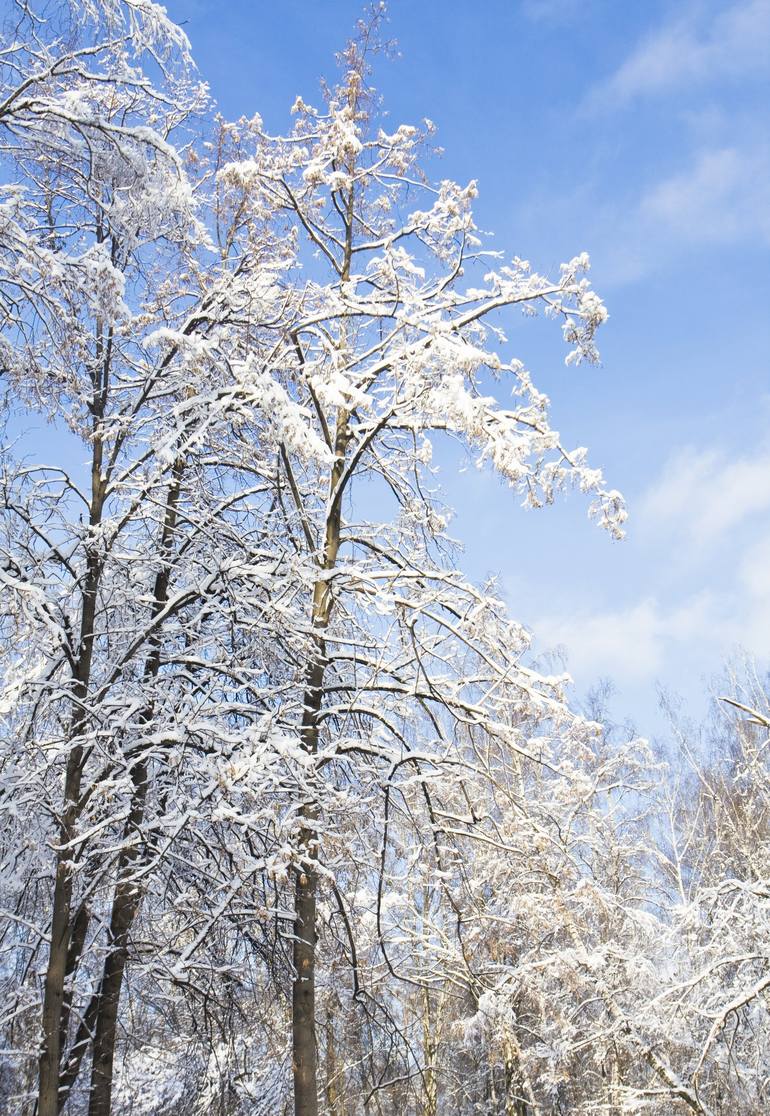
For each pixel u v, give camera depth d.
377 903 10.93
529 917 13.14
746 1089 14.66
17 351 8.42
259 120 11.67
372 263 11.41
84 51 8.23
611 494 10.19
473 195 11.30
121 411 10.61
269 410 8.86
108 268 8.16
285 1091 12.86
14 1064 9.62
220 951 9.94
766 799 20.30
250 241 11.16
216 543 10.57
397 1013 15.01
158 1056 11.52
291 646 10.16
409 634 11.06
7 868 8.62
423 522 11.75
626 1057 15.38
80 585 9.77
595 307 10.23
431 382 10.00
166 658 10.41
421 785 10.67
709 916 15.14
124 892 9.65
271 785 8.92
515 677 10.71
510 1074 17.67
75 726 9.04
